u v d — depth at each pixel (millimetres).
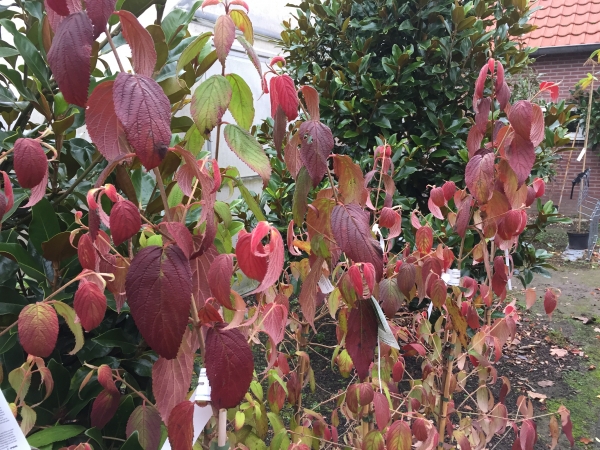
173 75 1196
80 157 1279
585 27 7129
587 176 6305
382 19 2869
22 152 585
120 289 758
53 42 478
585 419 2230
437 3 2758
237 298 652
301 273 1261
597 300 3926
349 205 737
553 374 2676
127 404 1099
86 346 1151
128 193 839
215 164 620
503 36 2795
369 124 2768
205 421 724
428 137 2684
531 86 5590
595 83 7172
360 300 796
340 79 2859
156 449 882
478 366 1404
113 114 554
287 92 659
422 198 2998
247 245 542
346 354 1193
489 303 1370
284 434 1071
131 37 540
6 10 1354
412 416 1208
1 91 1251
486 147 1134
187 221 1247
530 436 1257
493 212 1145
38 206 1089
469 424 1441
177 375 667
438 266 1163
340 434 1993
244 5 657
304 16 3301
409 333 1673
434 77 2789
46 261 1172
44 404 1065
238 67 4051
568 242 5723
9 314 1066
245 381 587
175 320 525
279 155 742
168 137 492
